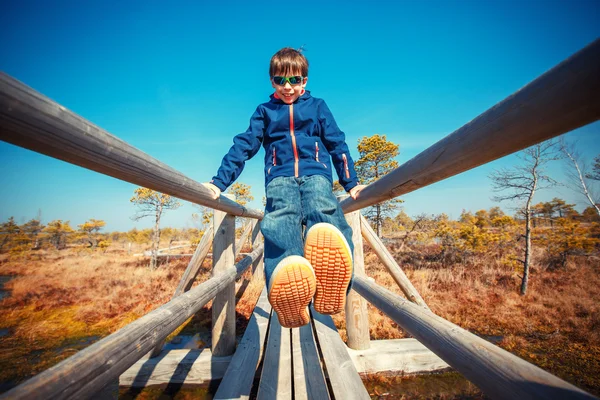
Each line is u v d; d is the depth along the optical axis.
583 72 0.49
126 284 8.89
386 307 1.73
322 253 1.16
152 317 1.26
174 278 9.38
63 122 0.61
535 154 8.52
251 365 2.51
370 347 3.25
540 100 0.58
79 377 0.75
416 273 9.56
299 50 1.79
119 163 0.82
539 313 6.19
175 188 1.23
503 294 7.57
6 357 4.52
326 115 1.79
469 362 0.87
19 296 8.13
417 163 1.13
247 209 3.48
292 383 2.23
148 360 3.00
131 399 2.76
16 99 0.52
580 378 3.83
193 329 5.02
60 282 9.77
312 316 3.51
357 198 1.84
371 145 14.79
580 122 0.56
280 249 1.35
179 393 2.83
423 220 15.73
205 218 15.76
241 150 1.69
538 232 12.90
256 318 3.60
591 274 9.11
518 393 0.67
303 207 1.47
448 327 1.09
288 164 1.56
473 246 11.53
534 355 4.47
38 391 0.62
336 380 2.20
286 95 1.73
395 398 2.81
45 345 4.99
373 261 11.97
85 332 5.54
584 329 5.27
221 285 2.38
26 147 0.63
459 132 0.86
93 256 18.91
